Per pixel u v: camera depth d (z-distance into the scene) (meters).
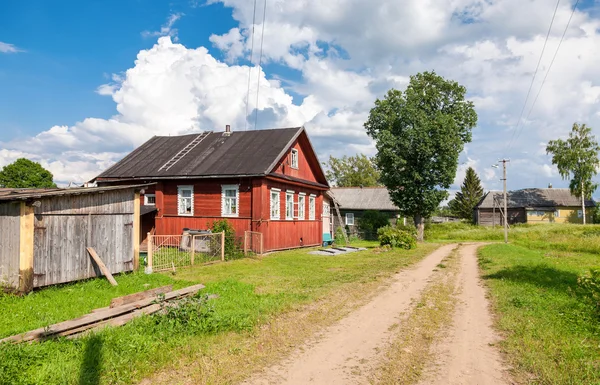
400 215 45.31
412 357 6.42
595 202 64.19
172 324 7.36
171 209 24.55
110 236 13.18
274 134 26.12
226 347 6.70
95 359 5.88
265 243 22.03
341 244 33.59
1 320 8.09
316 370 5.88
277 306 9.35
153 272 14.59
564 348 6.51
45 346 6.21
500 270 16.00
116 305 8.54
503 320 8.38
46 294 10.40
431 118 38.62
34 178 44.59
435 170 38.84
